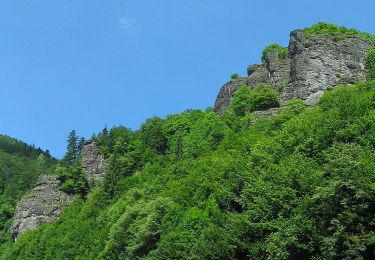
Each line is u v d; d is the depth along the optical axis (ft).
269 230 164.76
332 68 307.58
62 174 401.49
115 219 266.57
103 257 238.48
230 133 295.69
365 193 141.59
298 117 220.84
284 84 322.14
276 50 346.95
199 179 220.43
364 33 339.98
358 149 158.81
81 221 314.76
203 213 195.93
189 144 324.80
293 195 159.33
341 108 189.37
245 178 193.98
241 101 327.06
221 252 168.45
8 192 496.64
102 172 402.93
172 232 196.13
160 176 283.18
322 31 327.06
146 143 367.66
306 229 148.77
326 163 169.07
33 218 375.86
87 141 423.64
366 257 146.20
